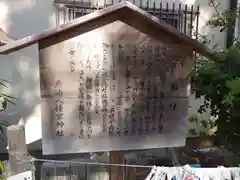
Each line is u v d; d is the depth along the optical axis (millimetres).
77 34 1760
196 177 1588
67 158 3123
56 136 1872
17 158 1669
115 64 1838
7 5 3268
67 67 1793
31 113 3570
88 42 1781
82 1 3361
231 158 2156
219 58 1868
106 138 1932
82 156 3131
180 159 2965
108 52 1814
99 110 1886
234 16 2787
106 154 3082
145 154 3047
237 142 2209
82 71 1813
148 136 1976
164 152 3066
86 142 1915
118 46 1815
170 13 3574
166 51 1869
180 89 1941
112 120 1912
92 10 3391
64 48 1765
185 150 3008
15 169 1674
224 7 3680
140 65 1864
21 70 3453
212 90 2055
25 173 1689
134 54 1842
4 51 1617
